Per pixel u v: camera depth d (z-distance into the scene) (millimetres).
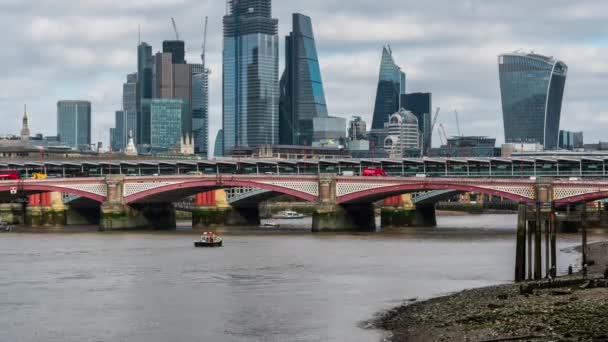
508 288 100875
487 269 135750
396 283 119625
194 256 161125
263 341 81562
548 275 110812
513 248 173875
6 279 128375
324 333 84062
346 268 138625
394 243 189375
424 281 121562
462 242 191375
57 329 88750
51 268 142625
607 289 93688
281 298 106875
